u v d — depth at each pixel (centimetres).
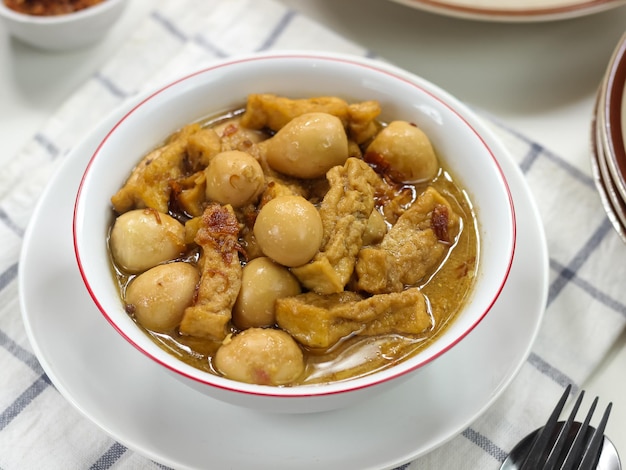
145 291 37
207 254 38
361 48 53
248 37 54
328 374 37
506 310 40
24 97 54
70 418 40
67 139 50
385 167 42
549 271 44
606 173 44
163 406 38
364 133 43
